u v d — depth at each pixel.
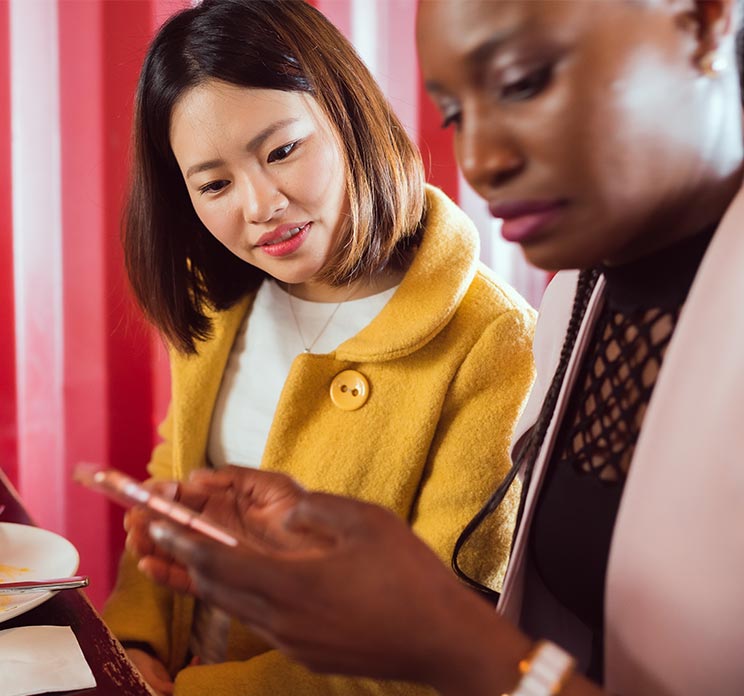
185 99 0.98
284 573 0.43
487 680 0.45
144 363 1.73
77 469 0.53
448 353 1.05
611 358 0.60
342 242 1.05
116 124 1.66
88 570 1.79
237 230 1.03
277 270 1.04
